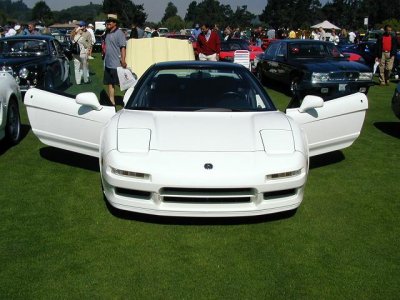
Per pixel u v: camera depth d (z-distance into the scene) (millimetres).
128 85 7379
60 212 4238
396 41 14477
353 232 3939
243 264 3379
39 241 3670
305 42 12883
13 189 4812
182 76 5090
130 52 9758
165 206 3713
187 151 3826
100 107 4801
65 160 5828
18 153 6160
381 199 4711
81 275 3191
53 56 11258
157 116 4406
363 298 2990
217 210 3711
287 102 11117
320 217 4230
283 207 3852
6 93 6188
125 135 4020
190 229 3908
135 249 3564
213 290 3049
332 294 3025
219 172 3654
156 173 3654
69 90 11961
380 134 7703
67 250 3529
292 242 3730
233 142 3963
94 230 3875
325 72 11117
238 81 5023
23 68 9898
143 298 2947
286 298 2973
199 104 4707
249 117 4457
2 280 3113
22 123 8031
